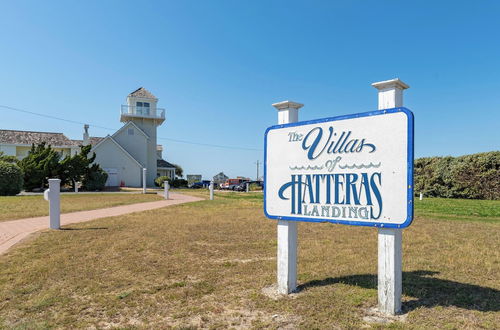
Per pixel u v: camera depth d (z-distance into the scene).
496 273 5.29
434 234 8.74
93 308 4.06
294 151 4.59
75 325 3.59
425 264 5.84
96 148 42.50
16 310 3.99
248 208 15.78
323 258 6.31
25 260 6.13
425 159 27.66
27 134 46.56
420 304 4.01
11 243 7.61
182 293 4.53
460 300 4.14
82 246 7.30
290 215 4.55
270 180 4.82
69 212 14.15
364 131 3.91
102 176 35.91
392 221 3.65
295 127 4.61
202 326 3.58
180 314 3.88
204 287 4.78
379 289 3.83
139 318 3.79
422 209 15.33
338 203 4.10
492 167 22.83
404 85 3.84
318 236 8.52
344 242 7.77
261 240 8.02
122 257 6.41
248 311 3.94
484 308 3.89
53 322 3.66
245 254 6.70
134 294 4.50
